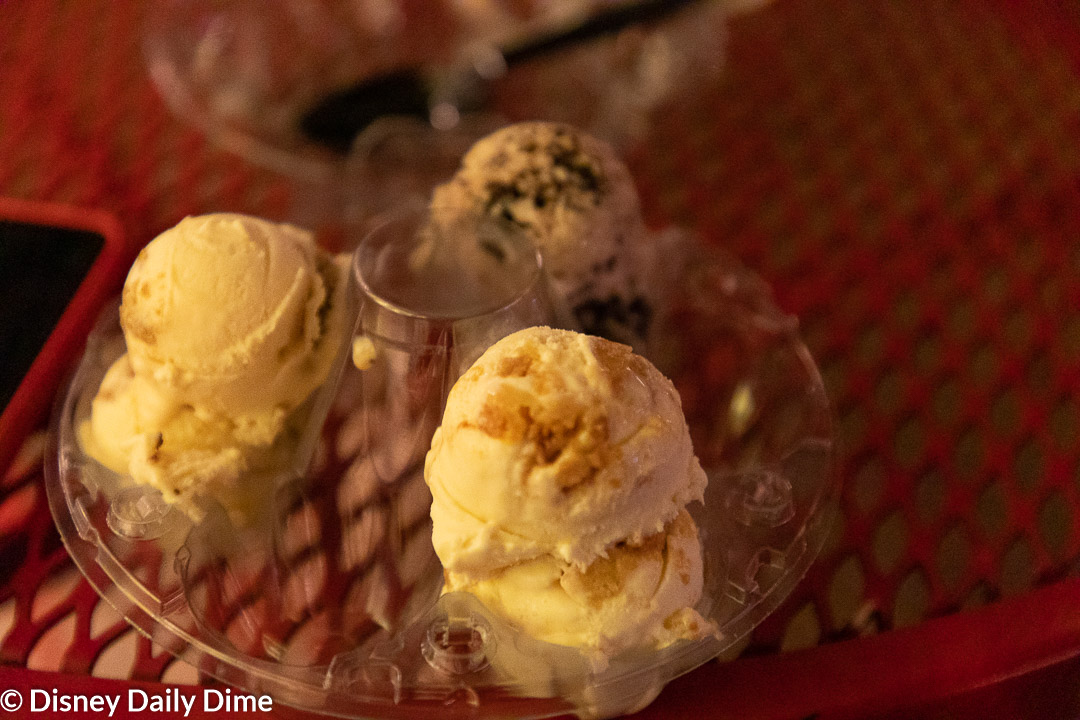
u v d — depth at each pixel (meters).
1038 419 0.39
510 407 0.32
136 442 0.35
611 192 0.40
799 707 0.33
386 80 0.48
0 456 0.37
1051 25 0.52
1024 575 0.36
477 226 0.37
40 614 0.34
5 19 0.51
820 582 0.35
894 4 0.53
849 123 0.48
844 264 0.43
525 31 0.50
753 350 0.40
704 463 0.37
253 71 0.49
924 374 0.40
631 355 0.33
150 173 0.45
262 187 0.45
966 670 0.34
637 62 0.50
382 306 0.35
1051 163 0.46
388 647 0.33
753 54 0.51
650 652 0.32
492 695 0.32
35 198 0.44
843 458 0.38
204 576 0.34
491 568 0.32
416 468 0.35
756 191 0.46
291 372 0.37
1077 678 0.34
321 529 0.35
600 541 0.32
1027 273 0.43
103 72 0.49
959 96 0.49
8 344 0.39
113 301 0.40
